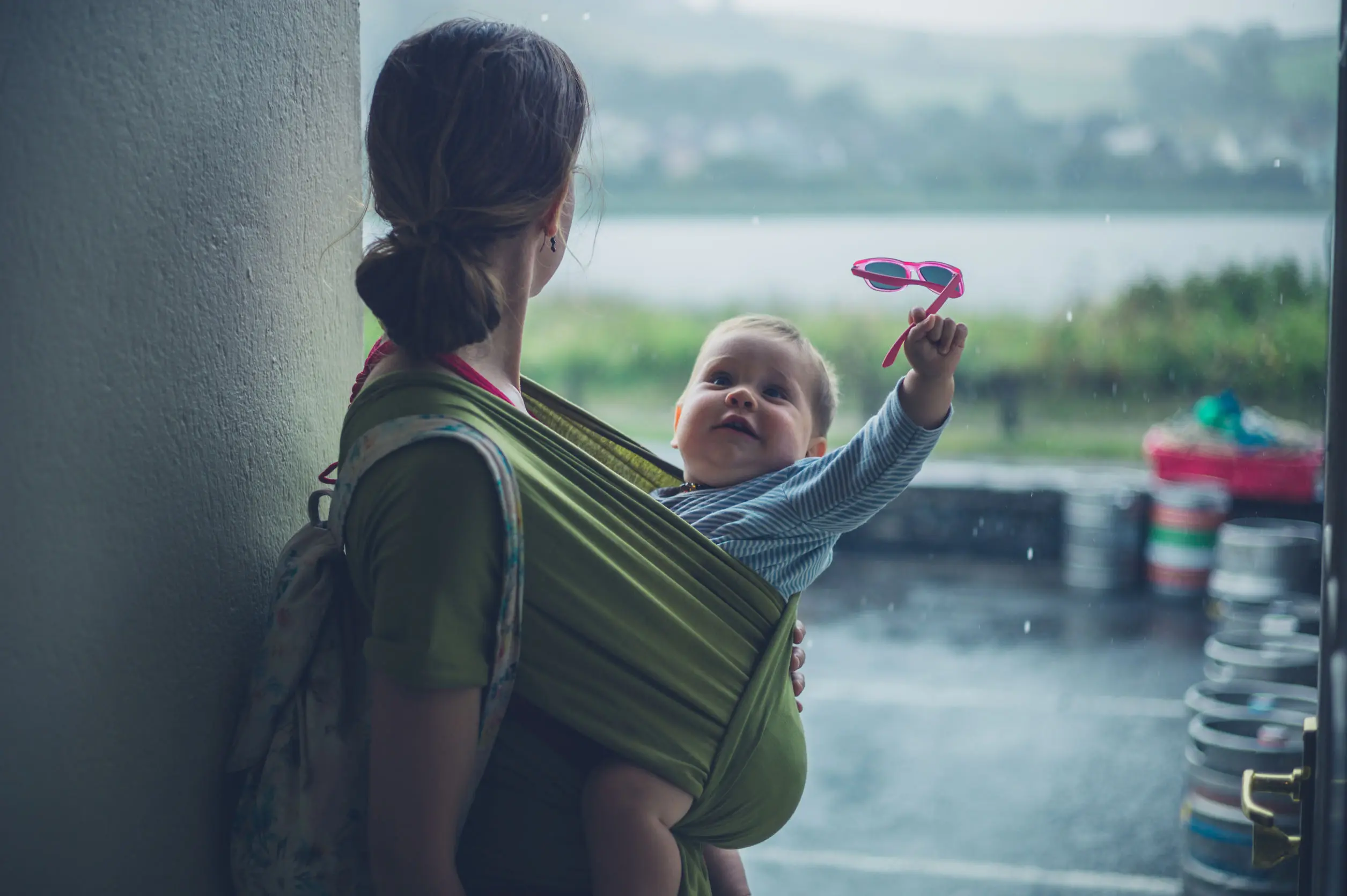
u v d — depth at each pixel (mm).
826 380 1816
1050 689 7254
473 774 1094
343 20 1565
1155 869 4801
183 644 1196
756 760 1275
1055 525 10766
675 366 18953
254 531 1342
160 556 1152
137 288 1098
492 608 1072
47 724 1003
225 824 1283
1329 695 1265
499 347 1246
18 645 967
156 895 1158
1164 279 16609
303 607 1206
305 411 1477
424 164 1118
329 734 1187
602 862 1148
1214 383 15086
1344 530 1218
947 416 1438
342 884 1179
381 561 1064
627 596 1157
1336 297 1291
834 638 8469
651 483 1665
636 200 32219
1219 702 4617
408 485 1060
